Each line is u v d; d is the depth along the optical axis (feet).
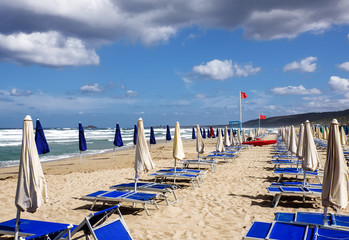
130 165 45.39
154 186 23.21
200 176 28.89
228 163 46.78
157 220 18.45
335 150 13.19
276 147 77.36
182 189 27.55
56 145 103.60
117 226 12.73
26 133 12.36
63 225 13.55
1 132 220.02
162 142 122.42
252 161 49.37
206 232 16.20
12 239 15.19
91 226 11.72
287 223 13.39
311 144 21.56
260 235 12.03
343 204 12.82
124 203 22.58
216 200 23.32
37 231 12.77
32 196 12.17
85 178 33.94
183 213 19.94
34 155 12.45
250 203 22.36
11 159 61.67
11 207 22.02
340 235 12.14
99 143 117.80
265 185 29.09
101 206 21.89
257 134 136.26
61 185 30.01
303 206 21.39
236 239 15.08
